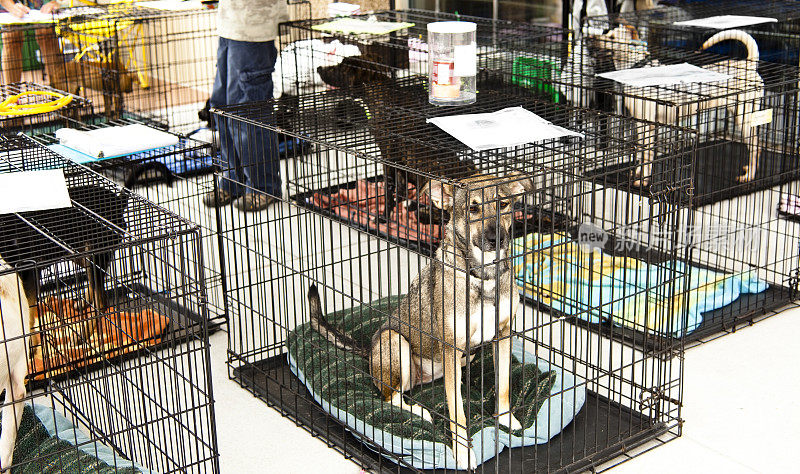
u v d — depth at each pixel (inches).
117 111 273.7
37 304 128.0
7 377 118.3
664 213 135.3
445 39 154.5
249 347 172.1
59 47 311.1
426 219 216.4
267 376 159.0
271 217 234.8
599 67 212.2
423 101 162.6
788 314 183.5
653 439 139.3
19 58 311.3
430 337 135.5
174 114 324.5
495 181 123.0
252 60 234.8
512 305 121.9
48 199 125.7
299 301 189.5
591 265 134.0
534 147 134.1
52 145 168.1
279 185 161.5
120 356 121.3
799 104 222.1
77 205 125.0
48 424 139.6
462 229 126.2
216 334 178.7
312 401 151.2
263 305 171.2
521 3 266.1
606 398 148.3
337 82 238.2
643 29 232.2
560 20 255.8
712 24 213.8
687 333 172.2
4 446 120.0
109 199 129.0
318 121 152.3
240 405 153.8
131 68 344.5
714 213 219.9
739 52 234.4
